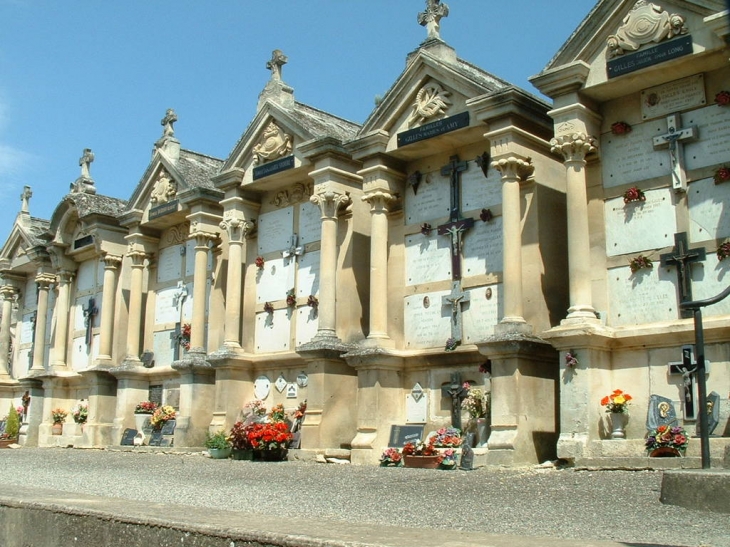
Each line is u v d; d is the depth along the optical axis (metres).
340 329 24.12
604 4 18.28
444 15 22.62
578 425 17.45
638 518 10.88
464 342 21.14
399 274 23.02
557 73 18.64
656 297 17.83
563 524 10.77
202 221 28.81
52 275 38.00
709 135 17.61
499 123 20.02
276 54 26.86
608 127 19.09
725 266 16.98
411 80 22.34
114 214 33.56
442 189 22.52
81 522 8.29
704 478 11.30
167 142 31.22
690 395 16.73
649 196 18.25
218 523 7.22
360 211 24.84
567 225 19.53
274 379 26.17
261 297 27.17
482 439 19.66
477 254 21.30
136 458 24.77
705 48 16.91
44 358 37.62
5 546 9.11
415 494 14.34
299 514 12.57
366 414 21.81
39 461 24.98
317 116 27.36
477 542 6.03
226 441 24.25
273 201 27.45
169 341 31.00
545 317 19.72
